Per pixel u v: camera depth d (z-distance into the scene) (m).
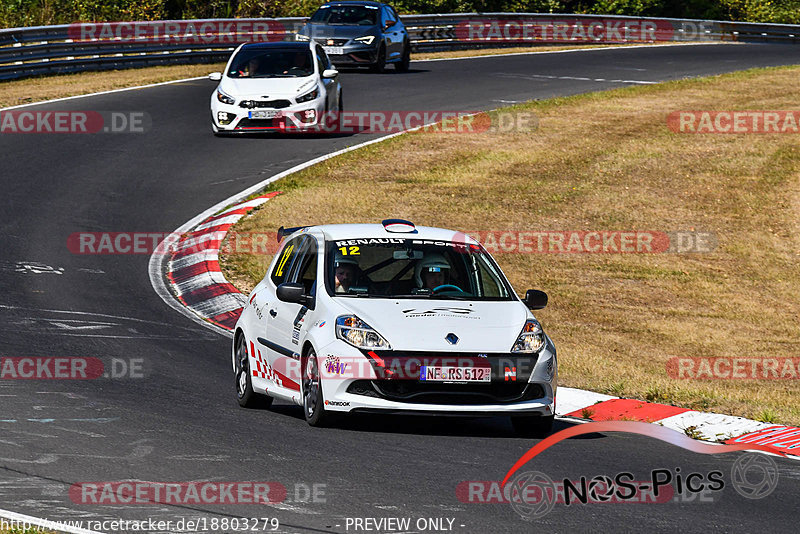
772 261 66.88
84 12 135.38
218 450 27.47
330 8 120.44
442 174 79.12
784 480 27.25
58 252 57.78
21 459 25.70
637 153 86.62
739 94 111.81
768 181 81.00
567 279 61.59
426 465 26.81
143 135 84.81
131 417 30.81
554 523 22.55
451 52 143.62
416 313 30.86
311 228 36.12
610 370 42.88
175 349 42.12
